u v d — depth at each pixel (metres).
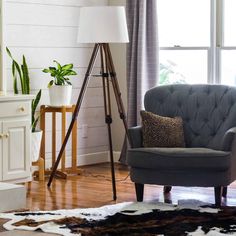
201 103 5.85
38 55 7.11
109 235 4.38
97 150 7.85
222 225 4.62
